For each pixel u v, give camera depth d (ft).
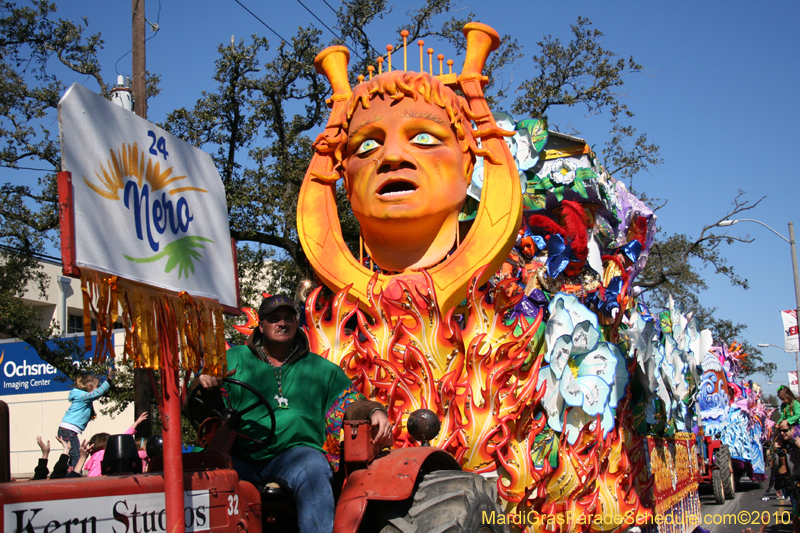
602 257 22.29
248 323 17.37
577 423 17.49
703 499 48.83
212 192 10.49
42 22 48.70
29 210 47.50
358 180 17.35
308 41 49.44
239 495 10.00
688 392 32.14
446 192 16.80
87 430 65.72
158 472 9.52
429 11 54.39
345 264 17.29
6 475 8.65
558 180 20.99
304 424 11.95
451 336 15.81
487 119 17.60
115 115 8.54
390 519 11.00
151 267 8.74
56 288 72.64
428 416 13.34
